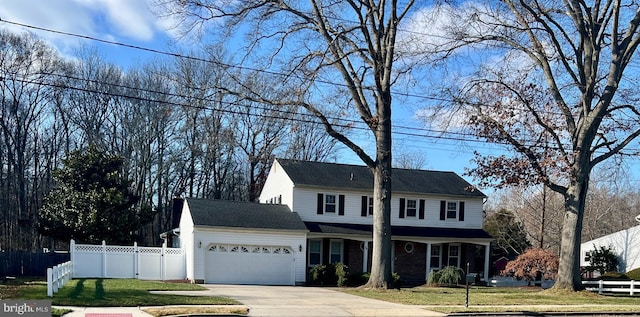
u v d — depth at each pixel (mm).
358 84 25656
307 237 32938
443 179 39781
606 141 26641
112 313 14234
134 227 33719
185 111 46781
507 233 46969
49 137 49125
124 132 48875
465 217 38156
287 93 24250
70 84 47438
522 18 25219
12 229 47219
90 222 31844
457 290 27547
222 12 23609
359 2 24625
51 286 16953
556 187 26031
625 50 24703
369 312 16812
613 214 57844
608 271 36125
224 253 30156
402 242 36406
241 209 32812
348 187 35344
